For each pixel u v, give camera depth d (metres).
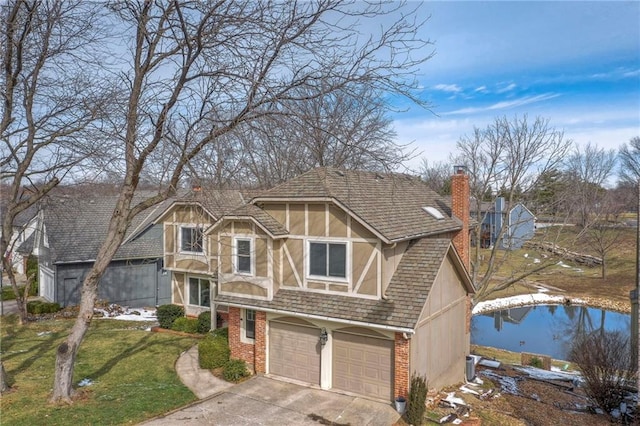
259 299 16.66
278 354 16.70
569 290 42.12
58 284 28.30
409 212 18.47
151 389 14.99
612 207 44.00
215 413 13.45
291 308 15.69
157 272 31.39
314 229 15.95
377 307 14.45
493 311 37.22
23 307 24.75
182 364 17.86
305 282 16.11
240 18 10.46
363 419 13.28
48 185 16.81
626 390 15.83
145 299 30.95
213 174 11.58
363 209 15.50
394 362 14.27
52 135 15.56
